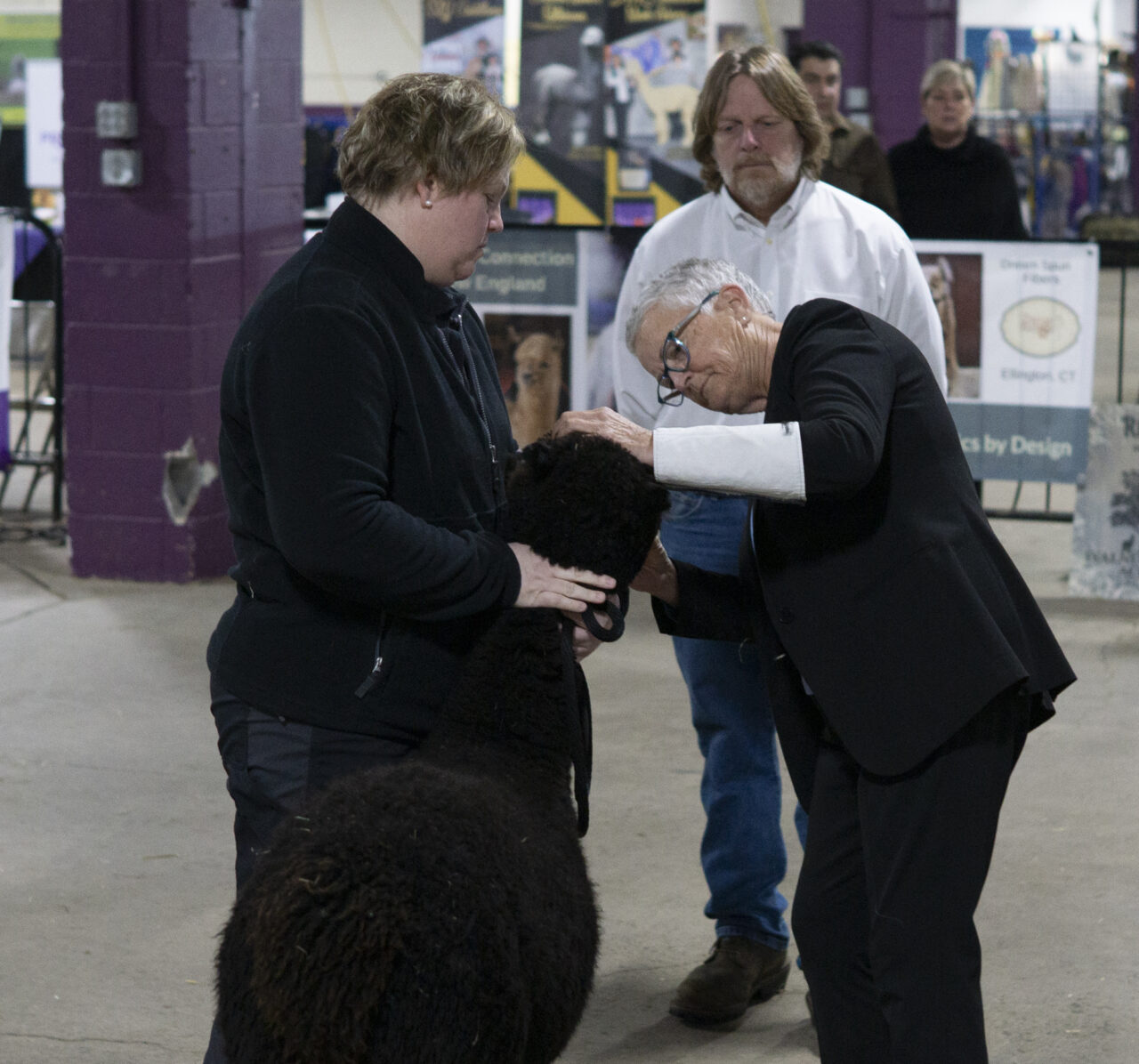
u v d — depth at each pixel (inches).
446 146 82.6
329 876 70.1
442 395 86.0
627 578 86.6
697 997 123.6
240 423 85.0
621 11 374.3
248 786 87.7
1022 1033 121.8
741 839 124.3
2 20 660.7
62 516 290.4
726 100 127.0
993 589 89.7
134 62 235.1
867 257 128.0
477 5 396.8
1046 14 631.8
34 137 460.8
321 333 80.9
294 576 86.0
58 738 183.9
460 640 88.0
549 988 75.2
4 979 129.3
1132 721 190.5
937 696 86.7
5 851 154.1
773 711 97.8
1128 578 241.8
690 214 133.6
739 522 120.1
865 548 88.8
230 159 245.1
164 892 146.0
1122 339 282.7
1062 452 242.1
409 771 77.0
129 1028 122.3
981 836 88.5
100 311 243.6
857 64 474.0
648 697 200.5
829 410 84.4
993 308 240.7
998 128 628.7
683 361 97.3
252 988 72.0
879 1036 95.2
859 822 94.3
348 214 84.6
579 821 84.9
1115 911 142.3
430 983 69.6
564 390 249.3
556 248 245.6
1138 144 736.3
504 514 89.2
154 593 243.9
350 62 717.9
